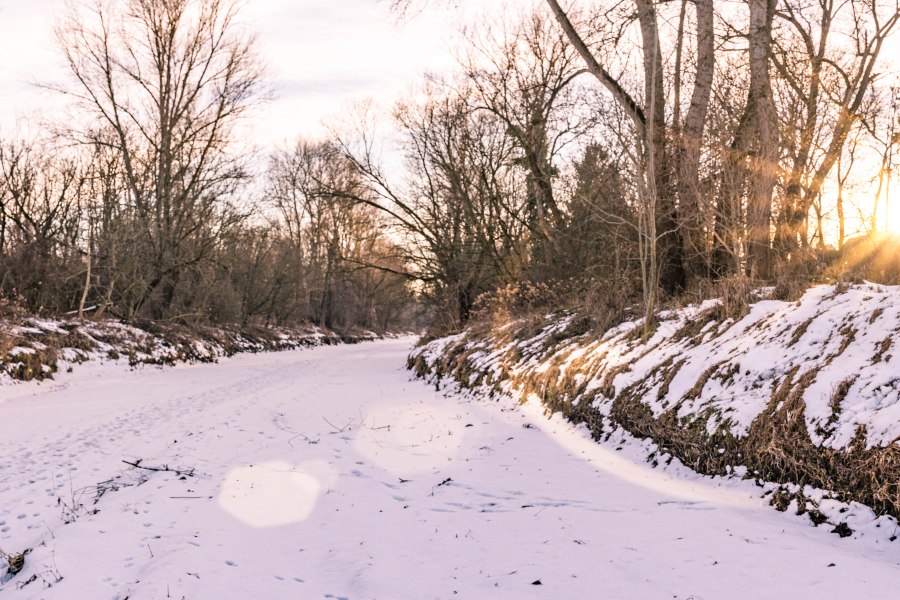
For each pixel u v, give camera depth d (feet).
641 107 47.60
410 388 53.01
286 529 18.44
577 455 25.95
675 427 23.98
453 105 87.97
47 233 92.84
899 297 22.44
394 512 19.79
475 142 87.76
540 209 75.77
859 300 23.82
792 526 16.48
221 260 111.86
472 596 13.74
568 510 18.85
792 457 18.47
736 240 37.40
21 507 21.89
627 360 32.32
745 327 27.76
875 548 14.71
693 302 36.91
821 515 16.60
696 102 43.34
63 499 22.68
